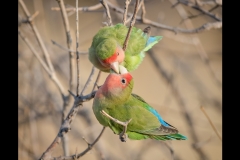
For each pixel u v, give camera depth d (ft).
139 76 58.18
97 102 23.36
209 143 42.73
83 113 40.37
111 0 38.52
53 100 40.75
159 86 57.26
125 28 28.73
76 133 41.45
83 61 51.47
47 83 42.88
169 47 48.11
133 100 25.09
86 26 54.49
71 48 29.19
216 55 50.24
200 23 56.54
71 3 57.26
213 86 49.93
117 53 25.76
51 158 23.45
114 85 23.11
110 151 42.91
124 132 20.63
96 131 42.52
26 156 37.58
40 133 42.27
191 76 44.93
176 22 57.57
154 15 58.44
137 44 29.96
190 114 40.63
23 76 40.88
